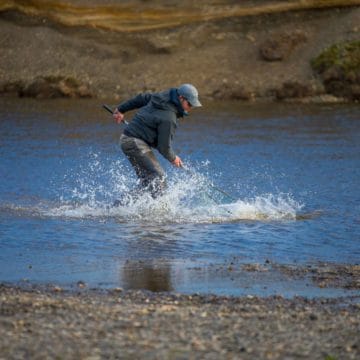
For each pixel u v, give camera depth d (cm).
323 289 3181
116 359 2197
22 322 2488
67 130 7269
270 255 3719
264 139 6844
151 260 3597
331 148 6488
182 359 2206
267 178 5500
